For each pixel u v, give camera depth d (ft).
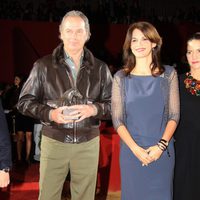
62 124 9.04
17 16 28.37
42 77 9.16
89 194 9.44
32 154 21.89
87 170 9.28
